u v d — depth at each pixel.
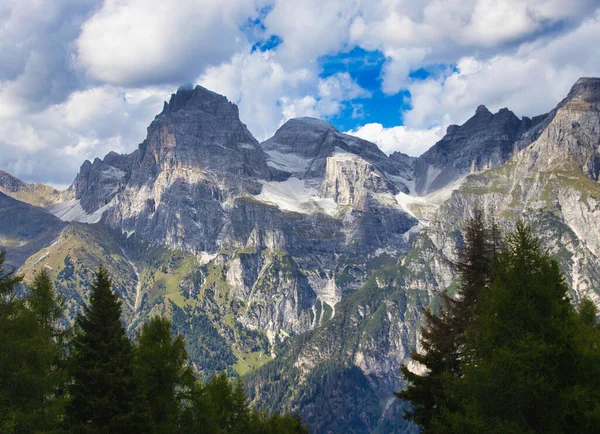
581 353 42.03
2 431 42.88
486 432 42.31
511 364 42.38
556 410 41.19
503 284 46.44
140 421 56.25
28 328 50.69
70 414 54.00
